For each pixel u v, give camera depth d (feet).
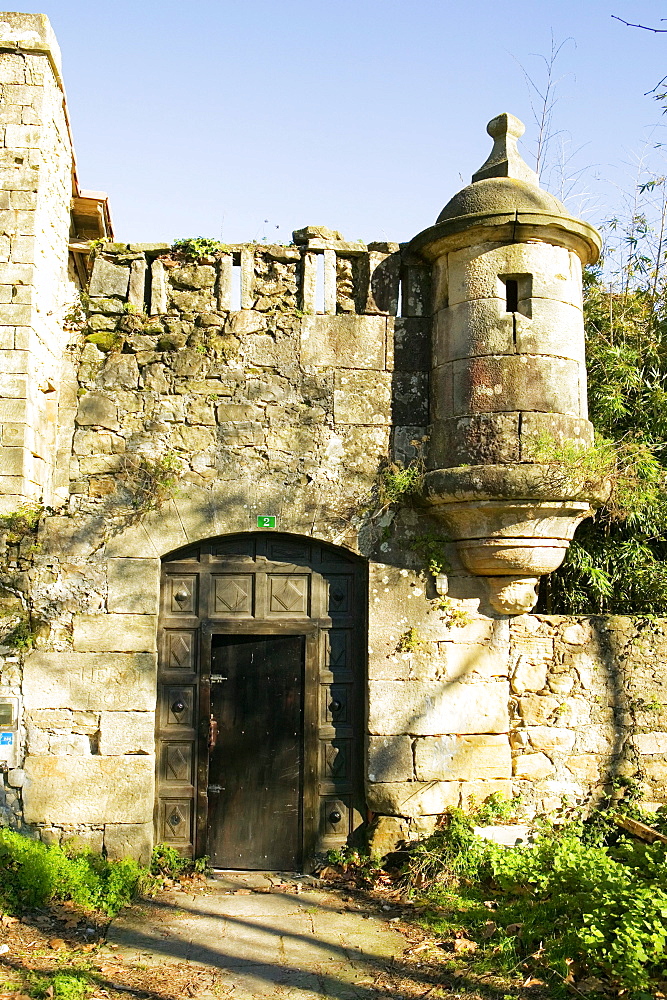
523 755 21.21
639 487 21.77
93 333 21.22
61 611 20.03
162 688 20.65
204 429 20.92
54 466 21.13
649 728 21.62
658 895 15.78
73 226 26.37
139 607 20.22
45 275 21.33
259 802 20.84
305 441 21.12
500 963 15.60
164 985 14.90
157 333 21.18
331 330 21.56
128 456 20.67
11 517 19.93
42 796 19.52
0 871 18.04
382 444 21.35
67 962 15.47
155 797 20.34
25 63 21.04
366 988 14.99
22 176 20.52
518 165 21.70
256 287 21.59
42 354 20.90
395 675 20.75
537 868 18.21
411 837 20.29
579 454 19.48
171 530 20.51
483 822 20.29
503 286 20.47
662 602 23.54
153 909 18.24
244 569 21.13
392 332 21.77
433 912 18.01
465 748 20.86
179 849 20.38
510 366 20.02
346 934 17.16
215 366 21.13
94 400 20.89
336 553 21.45
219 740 20.88
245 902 18.78
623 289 27.68
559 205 21.04
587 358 24.98
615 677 21.67
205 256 21.52
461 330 20.57
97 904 18.10
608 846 20.33
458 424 20.35
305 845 20.59
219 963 15.83
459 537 20.85
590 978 14.94
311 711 20.95
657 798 21.38
